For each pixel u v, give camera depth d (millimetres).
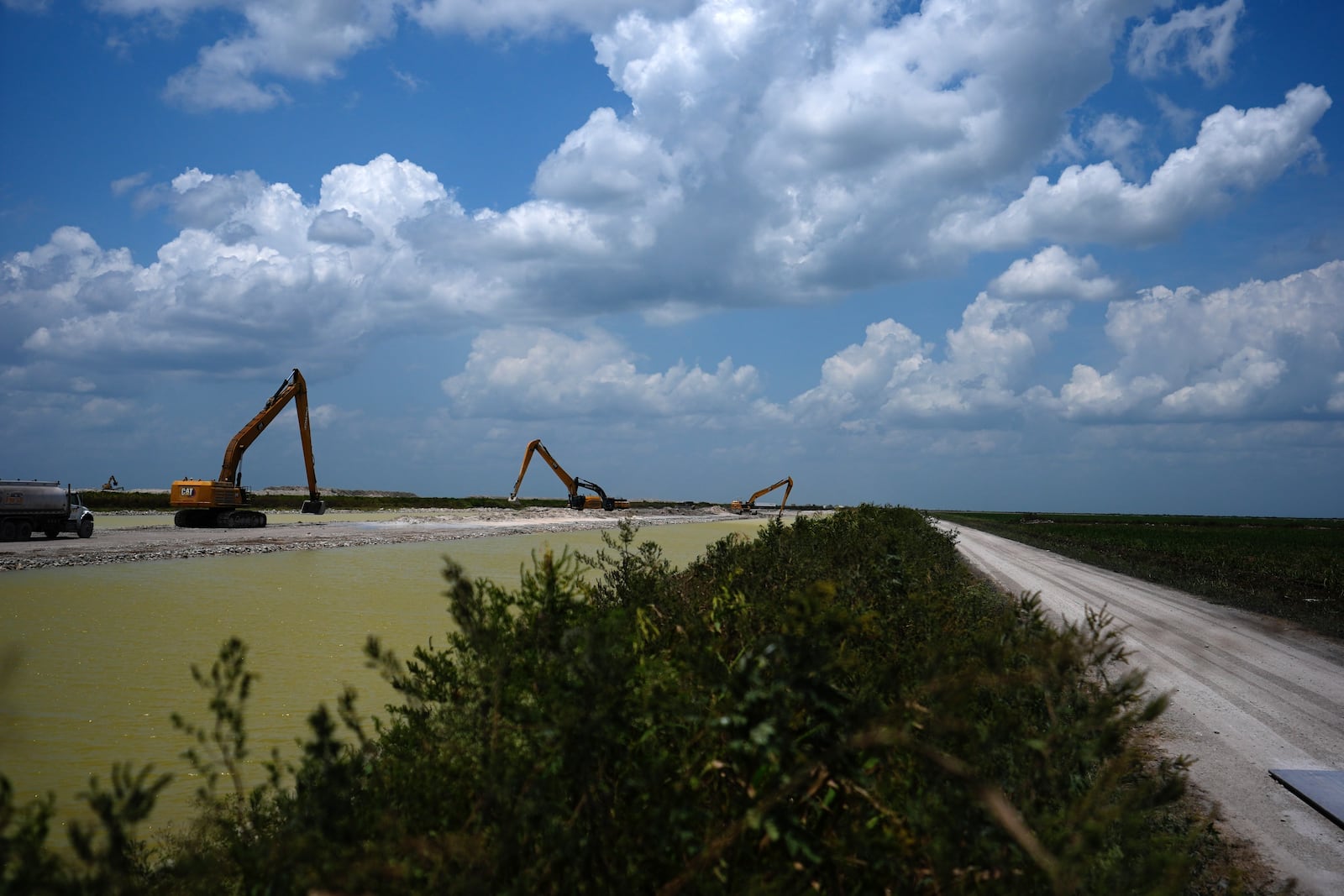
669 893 2812
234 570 26312
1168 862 3041
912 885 2922
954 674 3832
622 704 3451
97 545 33344
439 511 87188
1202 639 14250
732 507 125688
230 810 3988
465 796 3459
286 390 50625
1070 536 58000
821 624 3258
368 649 4277
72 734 8648
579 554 4438
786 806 2910
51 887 2365
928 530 22969
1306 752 7984
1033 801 3361
